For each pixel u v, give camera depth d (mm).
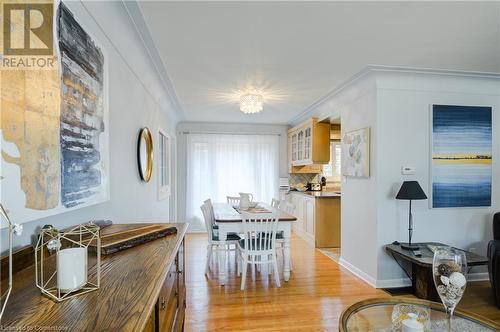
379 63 2707
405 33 2121
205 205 3510
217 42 2268
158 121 3564
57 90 1095
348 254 3576
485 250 3191
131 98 2340
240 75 3027
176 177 5664
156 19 1922
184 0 1707
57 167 1097
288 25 2006
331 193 5254
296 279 3240
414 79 3047
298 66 2764
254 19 1929
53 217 1126
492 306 2580
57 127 1095
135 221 2453
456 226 3148
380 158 3000
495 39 2223
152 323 875
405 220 3047
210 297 2756
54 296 726
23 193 893
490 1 1706
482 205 3168
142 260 1053
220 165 5934
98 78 1528
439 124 3098
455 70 2895
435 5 1753
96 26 1584
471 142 3158
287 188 5996
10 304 688
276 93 3688
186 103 4277
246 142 6027
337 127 5566
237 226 3115
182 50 2412
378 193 2996
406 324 1426
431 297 2570
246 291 2902
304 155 5176
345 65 2756
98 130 1526
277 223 3072
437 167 3094
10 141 832
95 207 1593
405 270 2938
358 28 2053
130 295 761
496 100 3221
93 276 892
